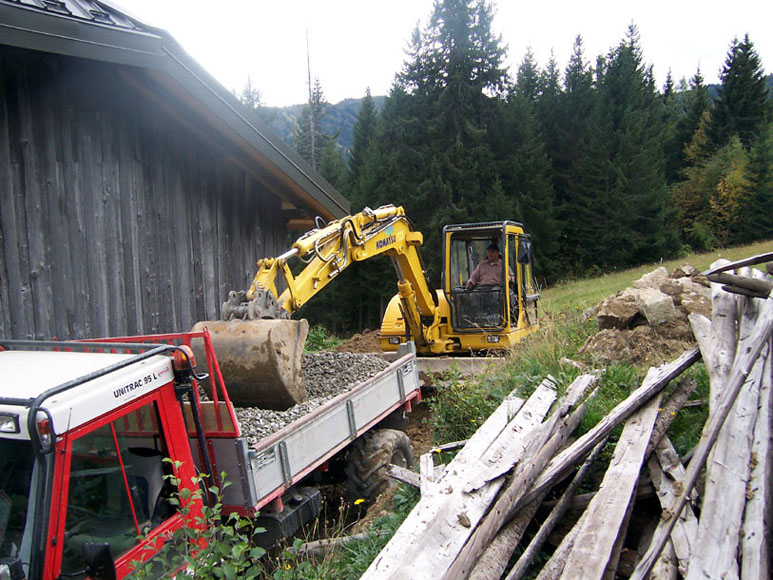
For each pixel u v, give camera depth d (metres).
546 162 40.47
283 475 4.62
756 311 5.05
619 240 40.47
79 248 6.29
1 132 5.58
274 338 5.20
